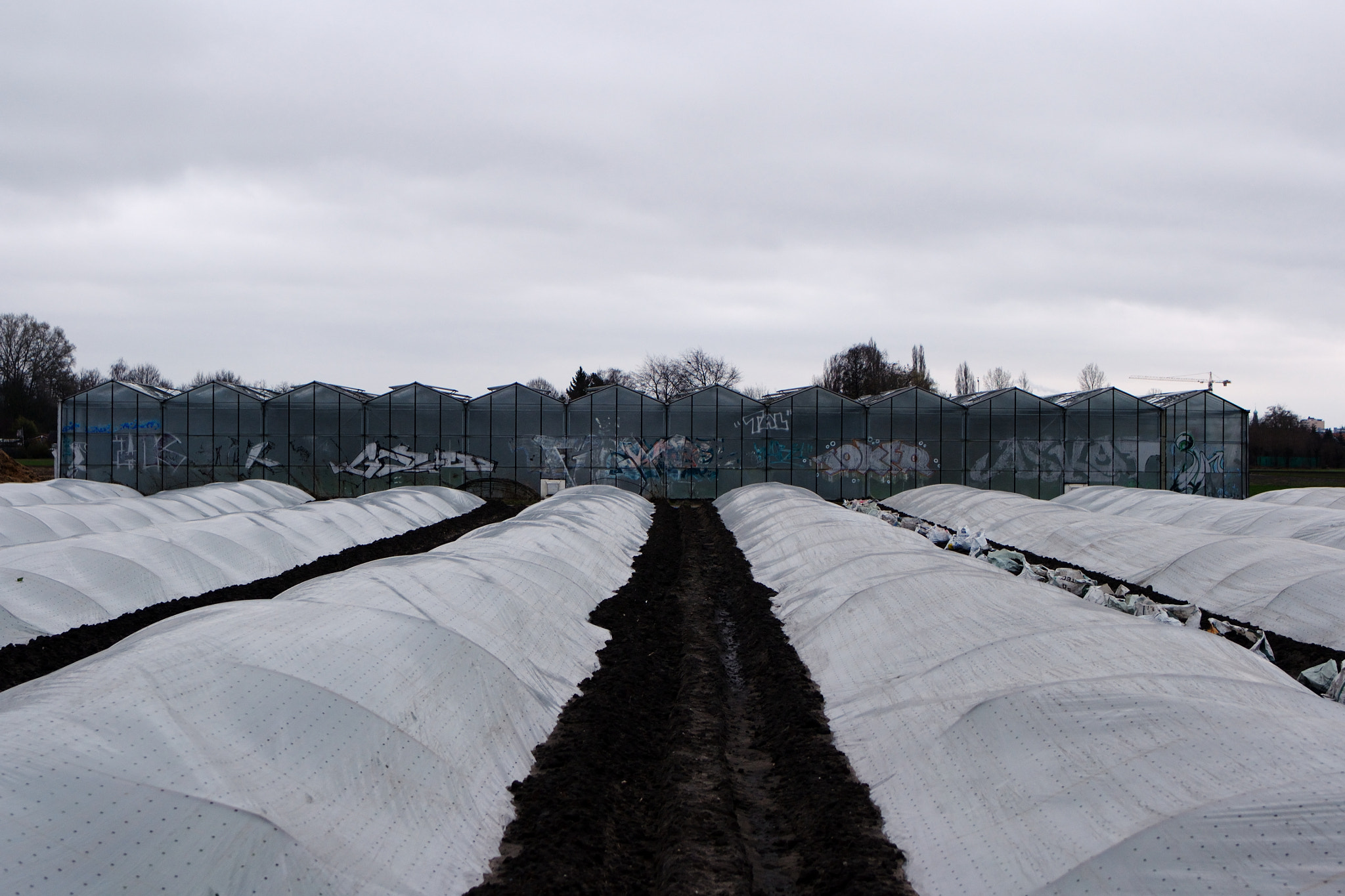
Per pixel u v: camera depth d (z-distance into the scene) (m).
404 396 50.72
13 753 7.96
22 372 119.12
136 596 22.11
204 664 10.47
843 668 16.23
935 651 14.83
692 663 18.17
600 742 13.47
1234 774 9.12
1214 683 11.38
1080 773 9.88
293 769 9.48
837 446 51.22
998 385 132.38
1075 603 16.72
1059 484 50.62
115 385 50.03
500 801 11.29
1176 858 8.24
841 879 9.73
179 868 7.65
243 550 26.80
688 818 11.26
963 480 50.94
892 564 21.53
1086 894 8.32
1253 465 109.81
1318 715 10.73
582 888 9.46
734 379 133.88
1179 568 25.19
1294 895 7.60
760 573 27.27
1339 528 28.31
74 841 7.44
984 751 11.02
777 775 13.12
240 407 50.28
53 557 21.92
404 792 10.16
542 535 25.31
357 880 8.53
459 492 46.44
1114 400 50.50
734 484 51.31
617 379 141.88
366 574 16.50
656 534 36.19
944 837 10.12
